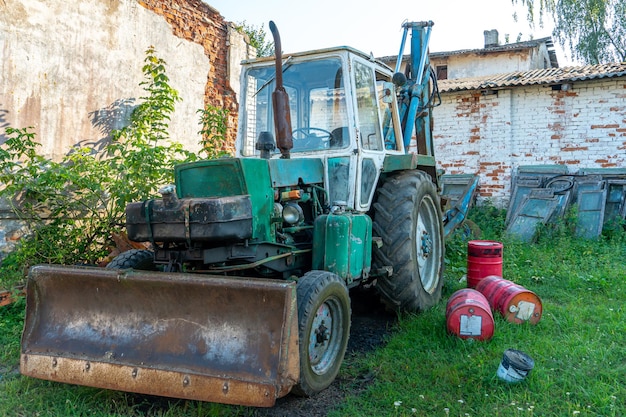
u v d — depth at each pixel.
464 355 3.78
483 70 19.56
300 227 3.79
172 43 7.51
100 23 6.36
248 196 3.28
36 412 2.95
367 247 4.05
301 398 3.24
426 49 6.15
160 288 2.95
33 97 5.63
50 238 5.39
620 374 3.43
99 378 2.90
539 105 10.78
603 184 9.30
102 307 3.10
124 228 5.74
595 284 5.82
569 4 20.16
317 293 3.15
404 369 3.62
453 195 11.12
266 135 3.76
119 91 6.66
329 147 4.29
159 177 6.00
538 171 10.38
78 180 5.44
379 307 5.30
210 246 3.24
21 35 5.48
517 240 8.53
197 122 8.05
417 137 6.41
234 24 8.76
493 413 2.95
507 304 4.40
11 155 5.13
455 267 6.80
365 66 4.61
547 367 3.56
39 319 3.20
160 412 2.91
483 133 11.27
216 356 2.77
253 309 2.79
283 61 4.44
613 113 10.13
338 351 3.47
